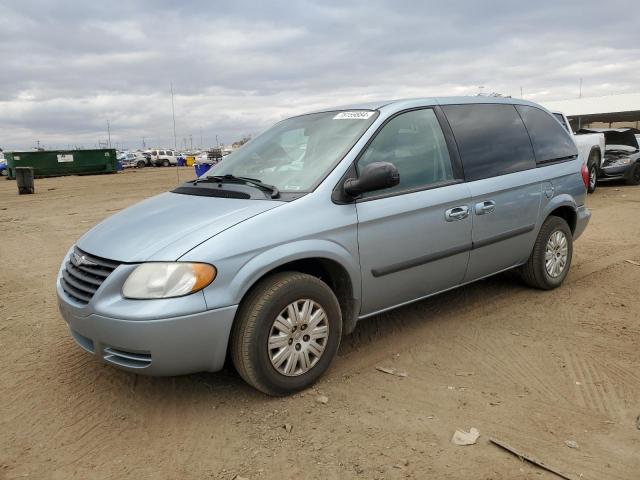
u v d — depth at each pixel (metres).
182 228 3.26
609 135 15.53
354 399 3.37
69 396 3.58
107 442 3.04
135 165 54.09
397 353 4.02
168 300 2.97
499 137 4.74
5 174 39.19
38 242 9.41
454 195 4.16
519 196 4.71
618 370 3.66
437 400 3.33
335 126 4.09
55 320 5.10
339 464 2.74
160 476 2.72
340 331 3.62
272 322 3.26
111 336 3.05
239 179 3.93
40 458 2.91
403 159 3.99
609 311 4.79
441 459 2.75
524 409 3.20
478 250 4.43
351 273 3.61
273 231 3.26
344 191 3.58
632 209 10.52
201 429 3.12
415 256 3.96
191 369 3.15
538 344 4.11
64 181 30.14
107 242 3.37
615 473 2.61
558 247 5.29
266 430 3.07
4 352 4.36
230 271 3.10
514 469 2.66
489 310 4.85
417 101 4.28
